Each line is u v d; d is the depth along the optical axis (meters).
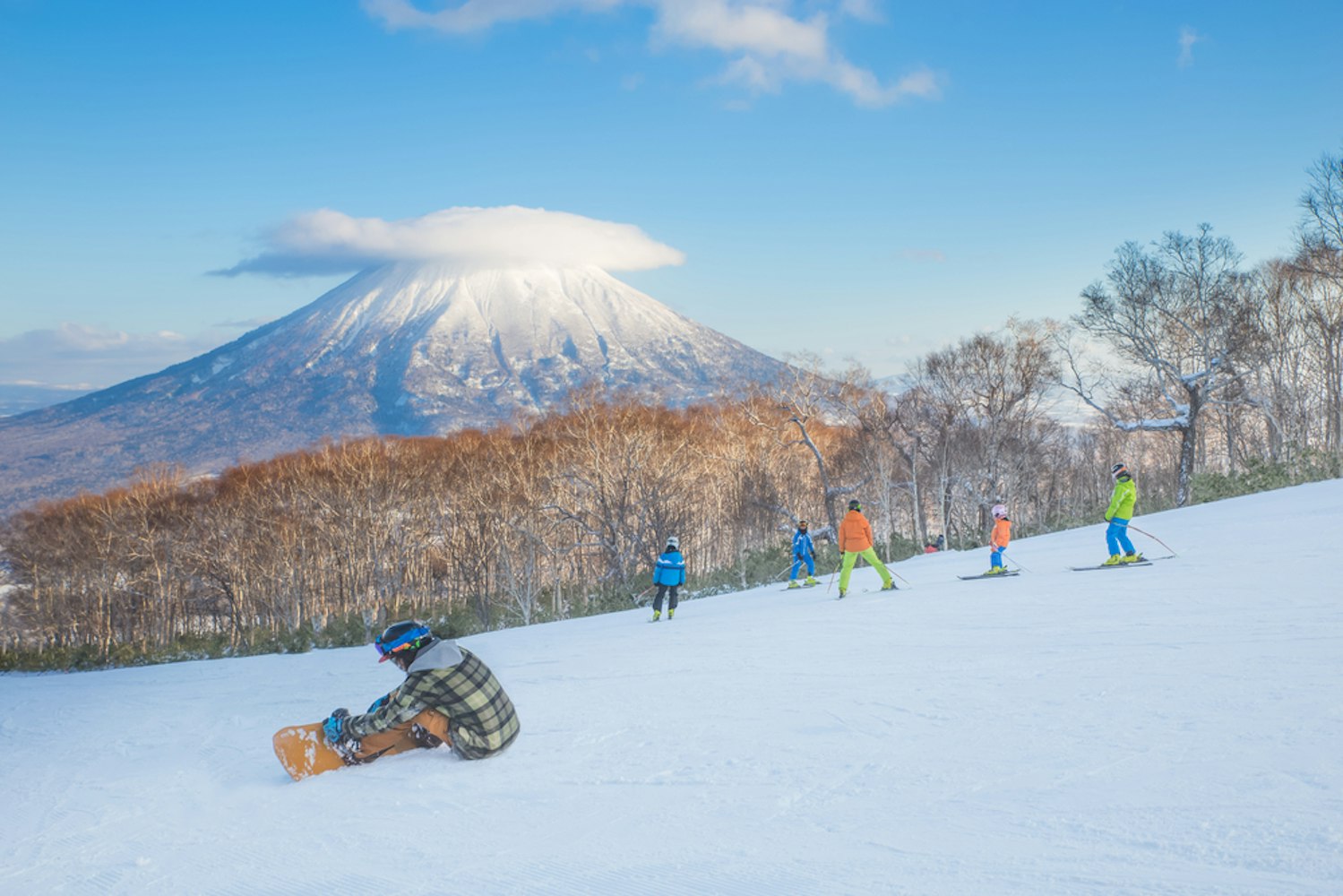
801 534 24.67
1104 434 73.75
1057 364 58.19
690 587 37.91
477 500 63.62
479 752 6.83
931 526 65.69
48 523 76.00
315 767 6.96
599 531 56.41
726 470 69.50
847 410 61.97
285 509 69.81
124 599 72.38
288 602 64.12
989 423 59.31
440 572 74.81
